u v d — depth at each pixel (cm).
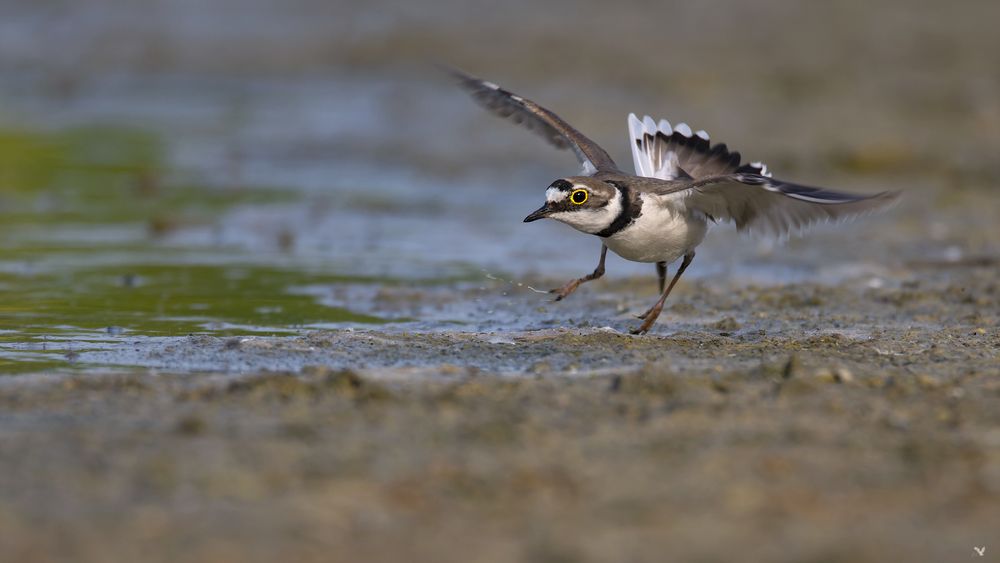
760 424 893
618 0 3988
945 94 2917
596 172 1252
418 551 690
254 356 1129
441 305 1465
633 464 813
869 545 698
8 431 872
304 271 1659
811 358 1099
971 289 1515
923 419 909
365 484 779
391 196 2228
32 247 1781
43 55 3728
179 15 4125
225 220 2011
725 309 1425
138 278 1583
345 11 4059
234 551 688
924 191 2164
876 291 1517
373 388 959
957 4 3797
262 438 859
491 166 2488
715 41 3497
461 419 904
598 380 1019
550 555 686
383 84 3334
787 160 2369
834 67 3200
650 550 693
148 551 687
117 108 3120
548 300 1497
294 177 2397
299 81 3409
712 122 2689
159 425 888
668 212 1183
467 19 3850
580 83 3094
